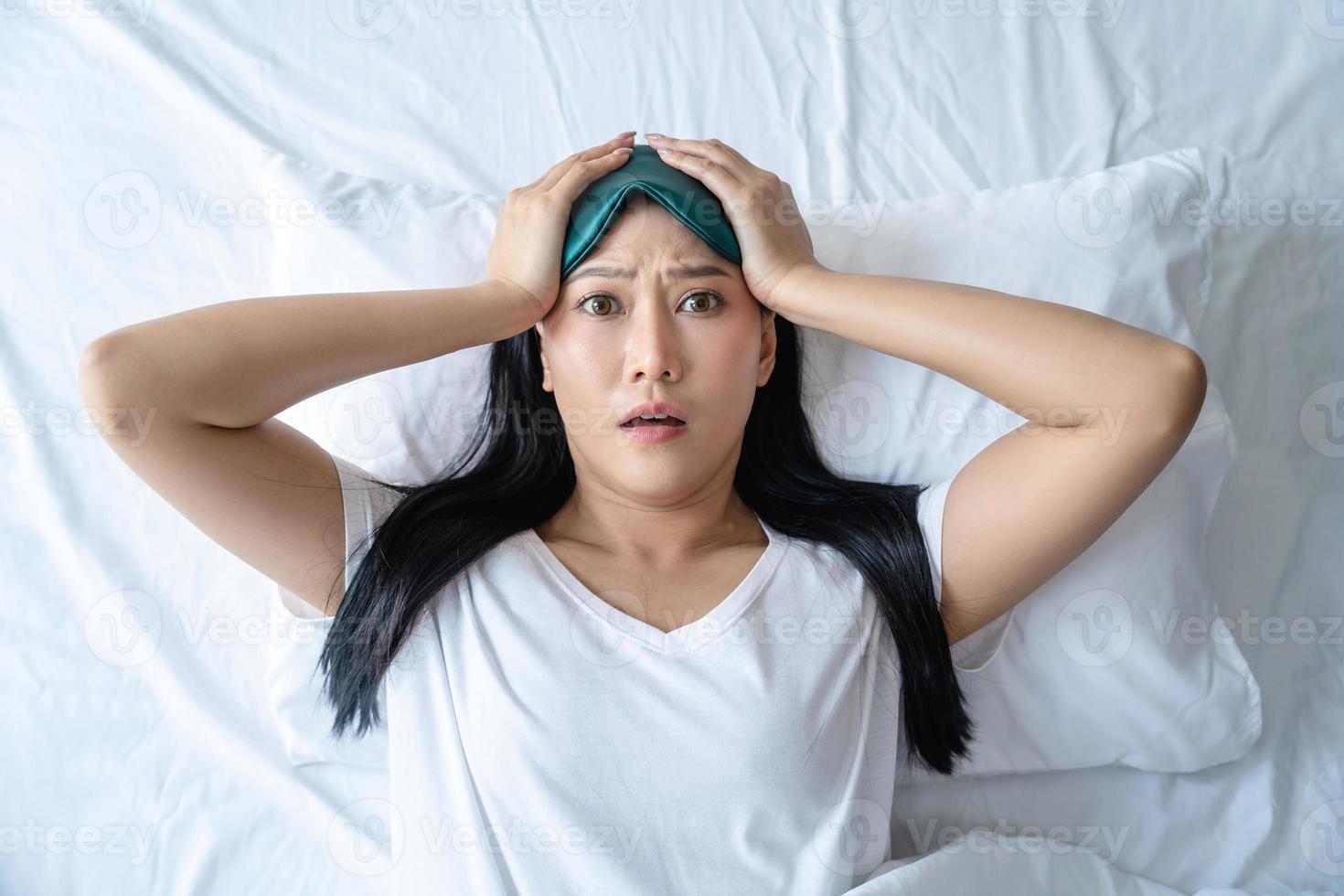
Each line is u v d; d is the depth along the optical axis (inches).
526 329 38.6
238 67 49.1
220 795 43.4
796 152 49.8
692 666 35.1
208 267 48.4
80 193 48.1
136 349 30.7
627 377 35.0
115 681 44.7
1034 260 43.8
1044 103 50.4
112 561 45.6
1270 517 48.1
